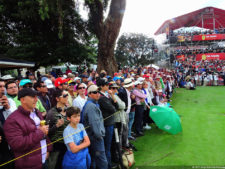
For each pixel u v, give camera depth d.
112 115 3.29
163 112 4.55
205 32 23.08
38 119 2.38
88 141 2.60
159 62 24.72
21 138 1.89
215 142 4.52
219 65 23.17
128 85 4.26
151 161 3.68
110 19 12.72
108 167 3.29
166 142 4.62
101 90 3.45
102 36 13.08
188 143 4.52
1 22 15.03
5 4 14.30
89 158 2.63
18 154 1.97
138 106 4.94
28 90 2.01
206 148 4.21
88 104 2.91
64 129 2.54
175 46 25.48
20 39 15.01
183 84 16.00
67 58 16.61
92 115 2.80
